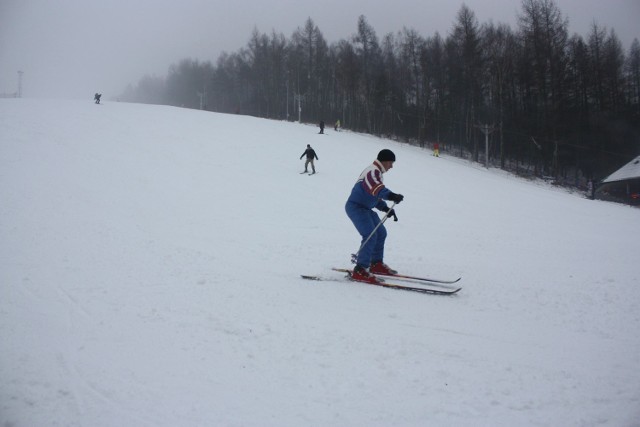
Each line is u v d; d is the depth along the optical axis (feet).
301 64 216.13
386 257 21.79
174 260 19.08
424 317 12.34
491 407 7.55
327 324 11.66
